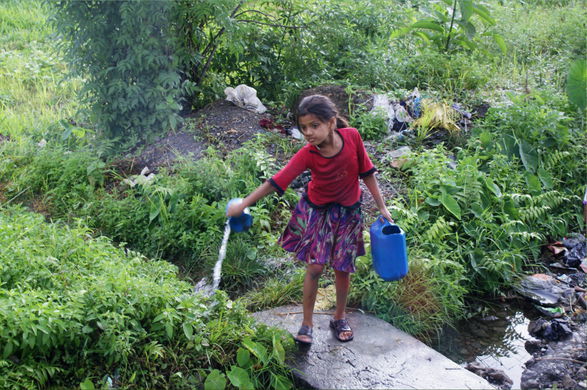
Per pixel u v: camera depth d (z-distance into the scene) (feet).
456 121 21.06
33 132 20.44
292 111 21.70
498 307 14.89
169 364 11.08
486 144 19.10
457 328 14.02
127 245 15.65
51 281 11.46
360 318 13.06
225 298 12.37
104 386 10.20
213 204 15.53
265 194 11.05
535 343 13.41
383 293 13.56
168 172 17.61
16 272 11.48
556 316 14.32
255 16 23.85
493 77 25.49
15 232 12.70
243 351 11.14
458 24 26.89
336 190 11.10
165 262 13.50
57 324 10.24
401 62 24.99
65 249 12.84
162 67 19.40
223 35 20.70
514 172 18.12
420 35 27.66
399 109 21.18
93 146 18.93
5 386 9.44
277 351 11.04
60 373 10.44
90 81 19.01
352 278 13.91
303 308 12.28
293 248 11.87
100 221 16.14
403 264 11.69
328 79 23.66
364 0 25.31
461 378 11.28
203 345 11.28
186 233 15.37
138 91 18.80
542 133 19.27
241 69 23.45
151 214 15.58
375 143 19.80
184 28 20.07
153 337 11.25
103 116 18.79
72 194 16.75
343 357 11.73
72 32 18.78
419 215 15.87
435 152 18.49
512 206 16.88
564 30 31.22
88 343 10.77
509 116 19.94
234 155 17.34
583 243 17.19
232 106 21.16
